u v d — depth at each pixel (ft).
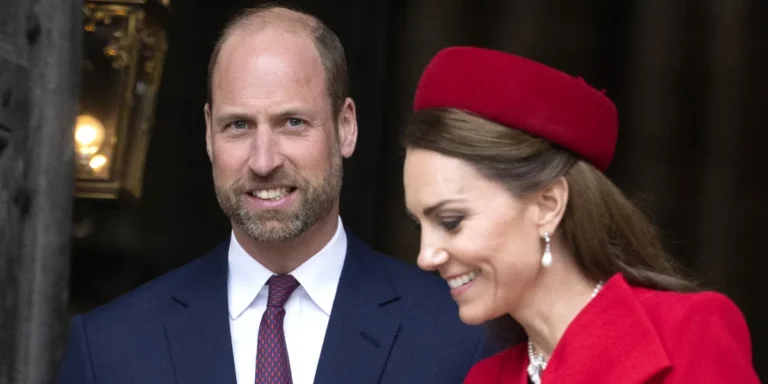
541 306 28.12
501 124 26.96
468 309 27.71
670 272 28.53
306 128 38.04
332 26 71.15
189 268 41.19
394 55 74.38
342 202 71.00
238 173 37.91
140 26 51.80
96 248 63.62
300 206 37.99
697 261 77.15
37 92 39.52
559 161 27.22
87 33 51.60
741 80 76.89
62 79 40.55
